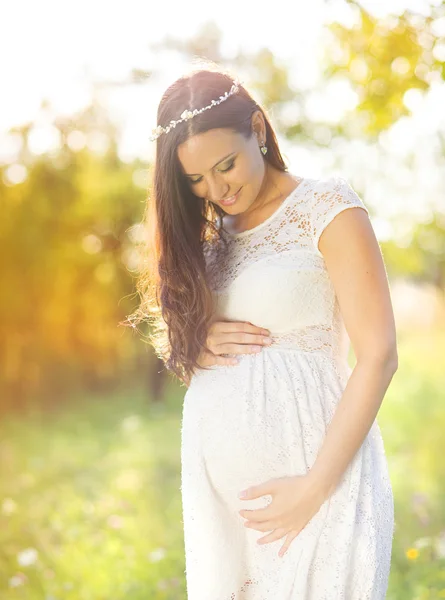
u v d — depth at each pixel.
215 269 2.78
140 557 5.18
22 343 19.39
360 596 2.46
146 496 7.39
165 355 2.99
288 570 2.51
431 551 4.64
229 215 2.83
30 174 17.94
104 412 15.78
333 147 15.41
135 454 10.25
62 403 17.89
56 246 18.41
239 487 2.60
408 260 18.02
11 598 4.70
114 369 20.98
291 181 2.69
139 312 3.00
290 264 2.57
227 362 2.67
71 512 6.79
